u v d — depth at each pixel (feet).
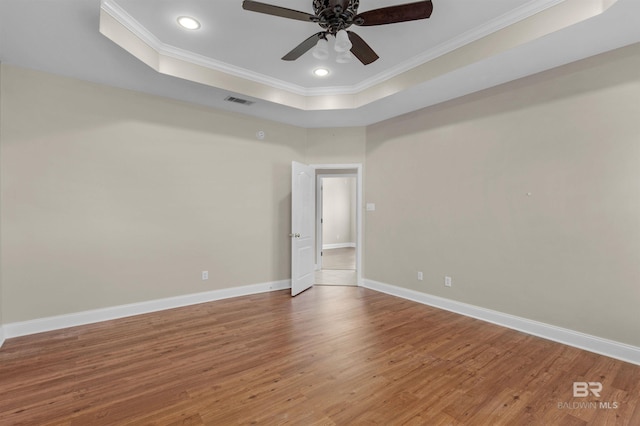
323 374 7.68
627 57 8.31
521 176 10.44
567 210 9.41
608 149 8.63
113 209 11.34
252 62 11.30
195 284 13.28
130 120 11.68
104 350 8.88
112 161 11.32
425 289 13.52
